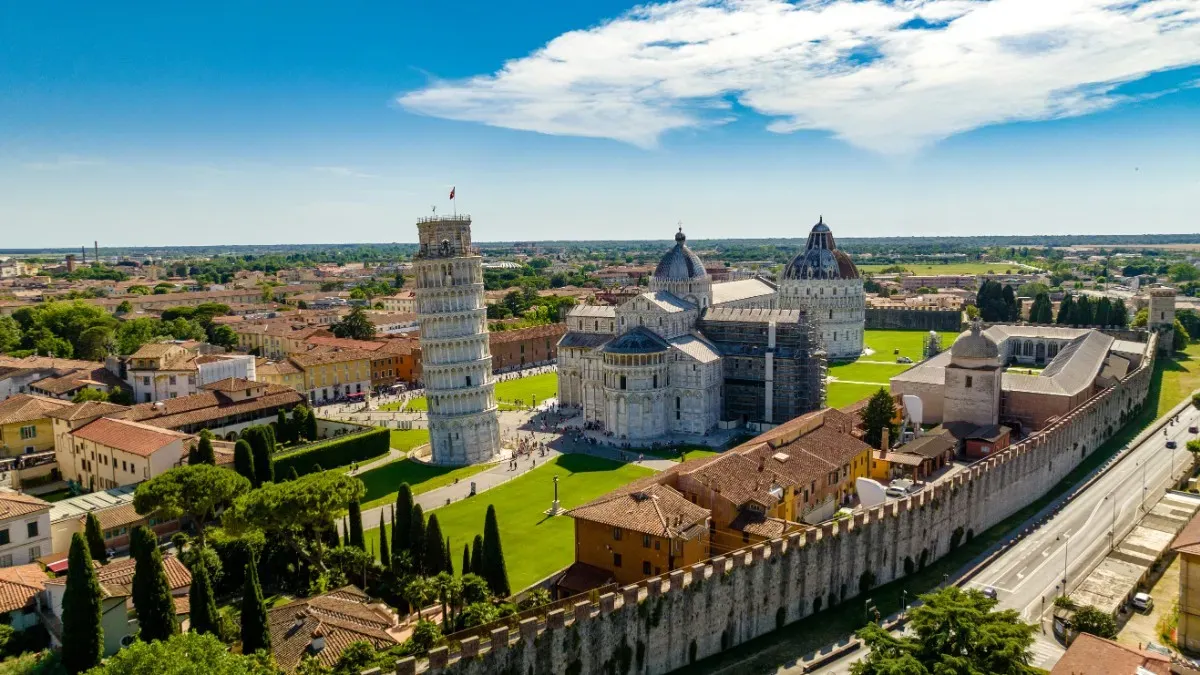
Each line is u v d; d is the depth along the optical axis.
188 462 131.88
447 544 98.00
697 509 94.06
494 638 68.88
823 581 94.38
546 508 131.50
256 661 66.62
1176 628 84.31
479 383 166.38
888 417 152.75
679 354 184.25
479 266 168.38
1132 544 108.06
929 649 65.62
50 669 70.56
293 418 171.88
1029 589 97.19
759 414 194.62
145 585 76.31
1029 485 130.25
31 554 100.56
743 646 86.50
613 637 76.62
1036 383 167.00
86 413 152.12
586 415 199.75
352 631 77.25
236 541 102.62
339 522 126.25
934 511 107.31
